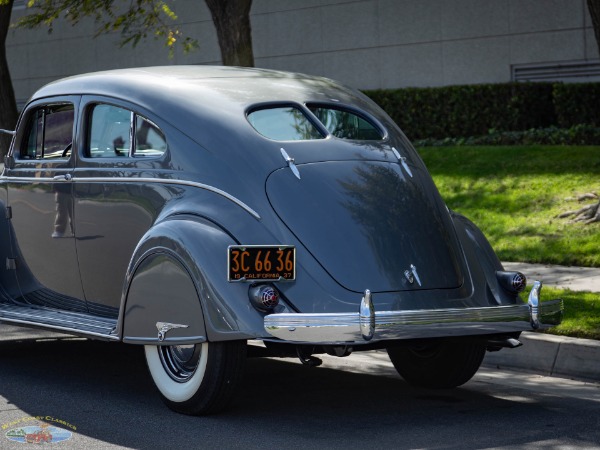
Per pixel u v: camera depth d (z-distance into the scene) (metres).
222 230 6.67
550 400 7.56
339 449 6.10
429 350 7.84
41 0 14.32
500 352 8.88
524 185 15.80
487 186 16.11
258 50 26.20
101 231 7.74
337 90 8.08
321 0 25.09
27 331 10.66
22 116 8.67
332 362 9.05
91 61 29.30
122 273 7.61
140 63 28.14
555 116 21.19
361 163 7.29
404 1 23.88
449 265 7.09
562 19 21.83
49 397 7.54
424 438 6.38
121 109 7.75
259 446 6.16
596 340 8.49
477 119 21.47
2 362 8.97
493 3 22.66
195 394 6.75
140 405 7.26
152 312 6.75
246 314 6.33
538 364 8.62
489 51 22.83
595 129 19.08
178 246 6.61
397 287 6.73
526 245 13.44
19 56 30.98
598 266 12.50
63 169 8.10
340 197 6.95
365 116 7.87
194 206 6.91
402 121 22.42
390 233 6.95
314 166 7.08
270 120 7.34
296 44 25.61
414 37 23.81
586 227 13.75
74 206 7.96
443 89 21.81
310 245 6.68
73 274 8.08
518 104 21.00
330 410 7.17
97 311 7.94
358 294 6.61
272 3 25.84
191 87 7.58
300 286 6.56
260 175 6.89
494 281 7.32
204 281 6.43
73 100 8.17
